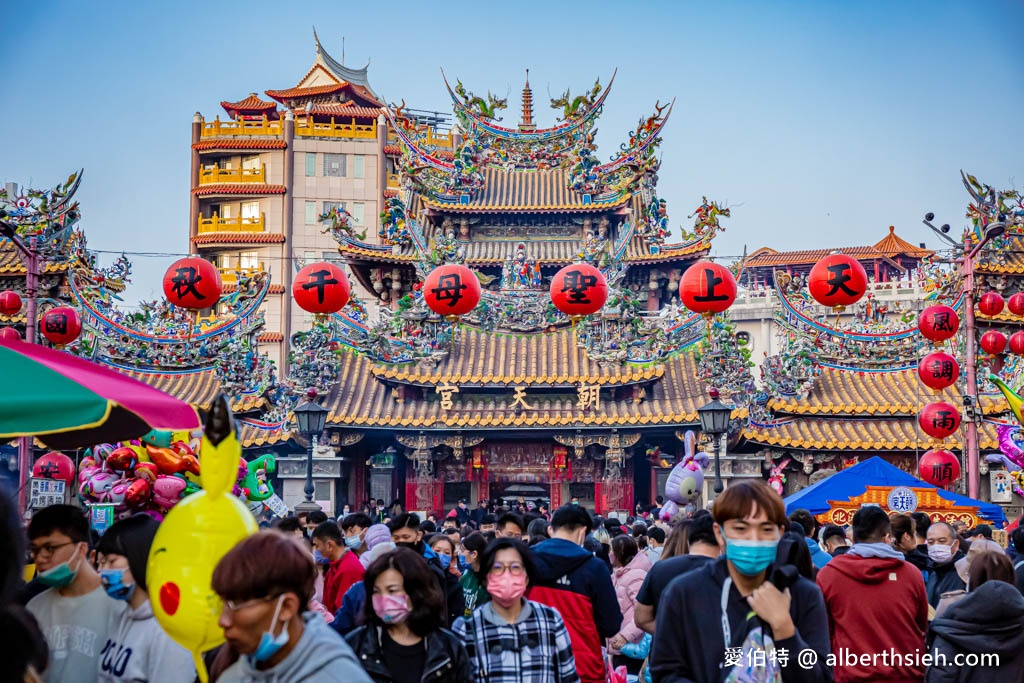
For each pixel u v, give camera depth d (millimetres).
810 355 29938
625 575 10961
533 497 35438
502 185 51656
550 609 7766
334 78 88250
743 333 30656
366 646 7176
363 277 48500
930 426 23703
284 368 75000
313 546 11922
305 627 4980
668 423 30859
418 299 32469
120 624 6980
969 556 9242
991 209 28266
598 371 31984
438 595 7145
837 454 29234
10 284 32719
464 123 50562
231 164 79375
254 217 77875
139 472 12195
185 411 8242
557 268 50312
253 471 17406
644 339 32094
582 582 9078
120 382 8148
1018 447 25359
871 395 29828
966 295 27328
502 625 7582
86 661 7043
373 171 79250
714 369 29891
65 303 32406
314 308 21469
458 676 7152
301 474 30812
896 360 30266
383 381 31797
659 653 5965
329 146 79125
